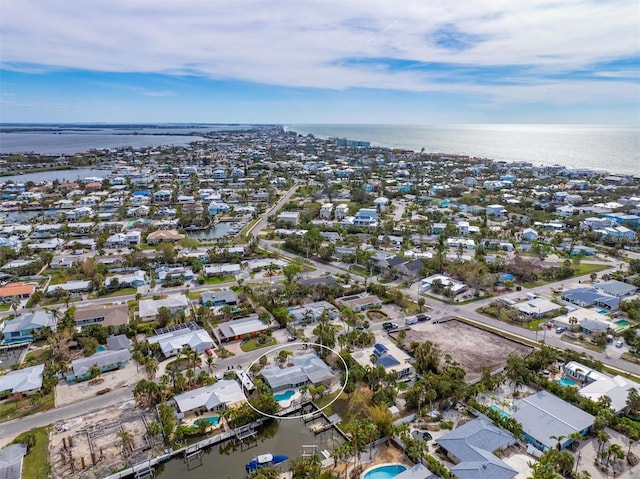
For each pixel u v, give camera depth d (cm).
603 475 6338
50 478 6331
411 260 15262
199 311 11650
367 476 6431
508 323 11294
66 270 14862
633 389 7869
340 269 15538
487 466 6156
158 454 6869
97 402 8119
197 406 7812
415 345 9719
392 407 7856
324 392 8425
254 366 9262
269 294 12469
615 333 10450
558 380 8775
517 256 15450
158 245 17488
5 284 13812
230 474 6638
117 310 11375
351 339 9994
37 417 7700
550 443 6825
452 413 7788
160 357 9638
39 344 10269
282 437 7369
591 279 14400
